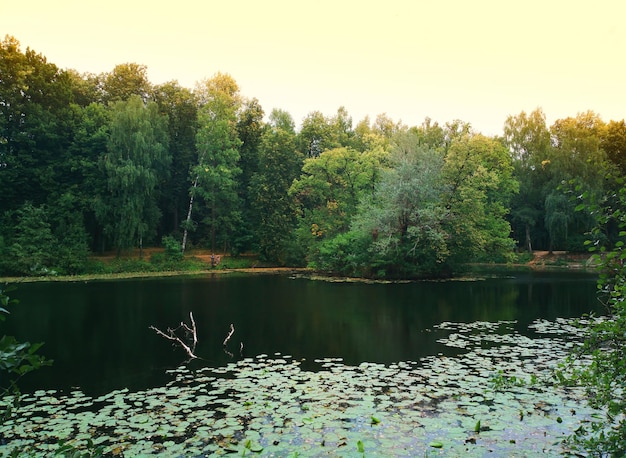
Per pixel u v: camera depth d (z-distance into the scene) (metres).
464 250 35.03
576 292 25.78
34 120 39.59
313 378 10.84
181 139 50.62
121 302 22.91
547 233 53.94
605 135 54.69
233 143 48.91
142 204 40.50
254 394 9.74
